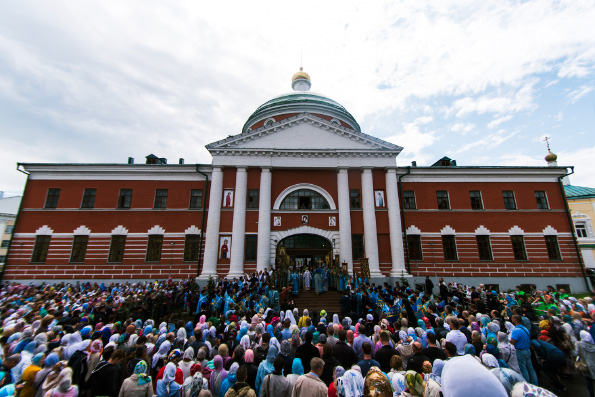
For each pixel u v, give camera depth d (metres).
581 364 8.24
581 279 27.09
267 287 18.20
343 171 27.38
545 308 15.14
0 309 14.94
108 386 6.11
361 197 27.50
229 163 26.92
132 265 26.05
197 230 26.92
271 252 25.67
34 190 27.58
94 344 7.52
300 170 27.94
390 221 26.58
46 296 17.06
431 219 27.91
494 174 29.19
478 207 28.58
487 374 3.00
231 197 26.58
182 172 28.23
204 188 28.00
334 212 26.89
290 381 5.91
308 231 26.25
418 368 6.32
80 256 26.33
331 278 22.95
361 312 15.07
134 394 5.61
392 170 27.69
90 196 27.72
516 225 28.11
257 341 8.72
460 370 3.06
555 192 29.14
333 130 28.41
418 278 26.47
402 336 8.41
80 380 6.82
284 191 27.33
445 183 28.98
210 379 6.69
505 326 10.90
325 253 26.44
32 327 9.38
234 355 7.00
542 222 28.27
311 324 11.11
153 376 7.56
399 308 13.01
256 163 27.09
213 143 26.98
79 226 26.81
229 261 25.17
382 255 26.22
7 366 6.73
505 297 16.81
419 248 27.39
